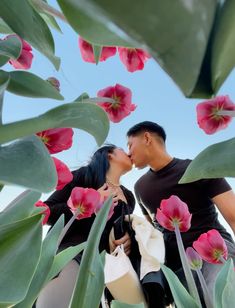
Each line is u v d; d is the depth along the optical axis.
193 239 1.37
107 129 0.33
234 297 0.52
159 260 1.17
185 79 0.13
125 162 1.44
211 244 0.77
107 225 1.28
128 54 0.58
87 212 0.63
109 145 1.47
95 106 0.32
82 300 0.38
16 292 0.29
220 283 0.53
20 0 0.28
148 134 1.58
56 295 1.11
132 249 1.27
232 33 0.14
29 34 0.30
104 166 1.38
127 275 1.09
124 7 0.11
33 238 0.31
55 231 0.43
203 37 0.13
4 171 0.25
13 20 0.28
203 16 0.13
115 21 0.11
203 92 0.13
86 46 0.58
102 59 0.60
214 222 1.42
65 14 0.17
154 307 1.12
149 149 1.56
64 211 1.24
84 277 0.39
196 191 1.41
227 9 0.14
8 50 0.36
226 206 1.37
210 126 0.54
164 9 0.12
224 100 0.54
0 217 0.39
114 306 0.57
